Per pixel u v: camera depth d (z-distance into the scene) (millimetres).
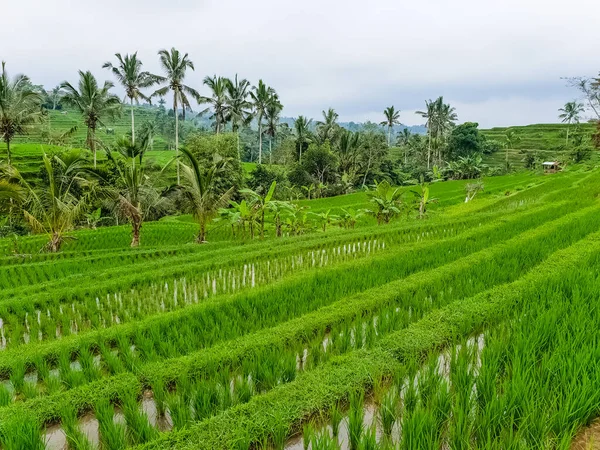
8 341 6812
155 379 4602
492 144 83000
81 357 5449
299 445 3732
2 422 3807
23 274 11820
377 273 8891
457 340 5488
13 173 16344
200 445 3396
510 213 18219
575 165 59344
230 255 12305
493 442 3201
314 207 36531
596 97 36719
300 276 9039
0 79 28078
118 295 8938
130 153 21500
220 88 42031
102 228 23734
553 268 7922
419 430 3270
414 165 69062
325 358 5160
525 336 4766
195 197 16938
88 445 3584
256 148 86688
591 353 4168
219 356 5059
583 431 3465
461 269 8609
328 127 57531
